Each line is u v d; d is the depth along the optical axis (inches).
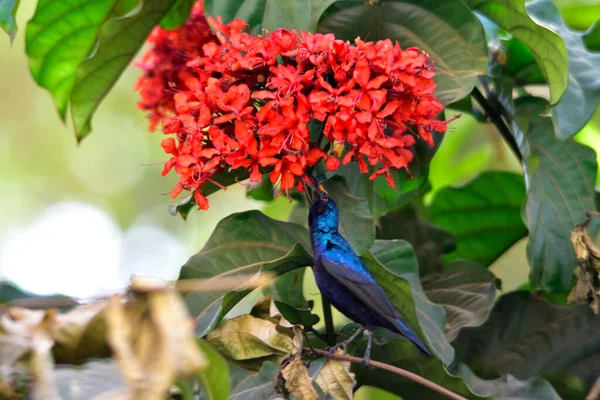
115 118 682.2
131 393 142.6
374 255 306.7
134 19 270.4
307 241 296.7
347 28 281.3
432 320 291.7
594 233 303.1
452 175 447.5
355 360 252.1
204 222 680.4
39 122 690.2
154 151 706.8
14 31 282.4
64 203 696.4
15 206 685.9
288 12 265.0
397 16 278.8
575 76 287.4
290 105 241.4
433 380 282.0
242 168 285.4
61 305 164.7
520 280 545.3
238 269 279.0
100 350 163.0
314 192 297.4
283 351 242.8
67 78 303.0
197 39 320.5
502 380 282.5
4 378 150.8
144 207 702.5
